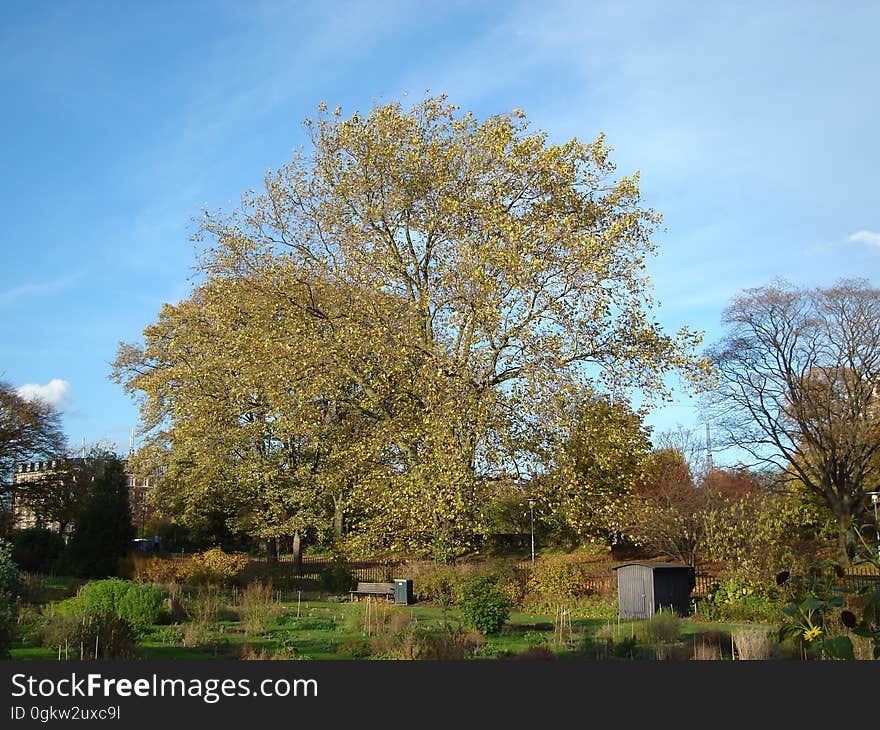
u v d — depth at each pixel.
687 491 27.42
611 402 21.53
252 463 35.00
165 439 39.34
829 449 36.97
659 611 19.66
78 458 47.31
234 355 26.30
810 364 38.94
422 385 21.78
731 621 19.09
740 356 40.38
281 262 25.39
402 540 24.55
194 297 35.03
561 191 23.12
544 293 21.19
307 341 23.41
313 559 43.12
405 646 11.97
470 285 21.86
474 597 15.69
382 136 24.58
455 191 24.28
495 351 21.16
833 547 20.67
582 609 22.25
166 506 44.22
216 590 23.89
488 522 29.94
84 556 29.22
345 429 27.62
